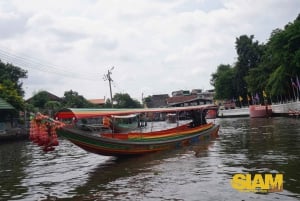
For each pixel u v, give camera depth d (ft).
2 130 119.14
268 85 167.22
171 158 54.44
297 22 136.05
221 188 34.04
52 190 38.63
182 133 70.18
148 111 64.49
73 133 48.80
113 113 56.08
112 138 53.78
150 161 52.70
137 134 60.64
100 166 51.55
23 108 139.95
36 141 46.55
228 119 189.78
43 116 46.39
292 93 165.58
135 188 36.52
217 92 251.19
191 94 352.49
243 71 218.79
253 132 91.76
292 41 133.28
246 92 227.20
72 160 61.11
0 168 56.59
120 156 56.24
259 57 215.31
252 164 44.68
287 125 106.01
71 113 50.78
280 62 145.69
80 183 41.06
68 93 224.53
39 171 51.39
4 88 136.46
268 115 182.29
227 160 49.19
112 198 33.42
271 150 55.57
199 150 62.03
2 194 38.01
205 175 40.22
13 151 84.94
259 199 29.78
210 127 84.33
